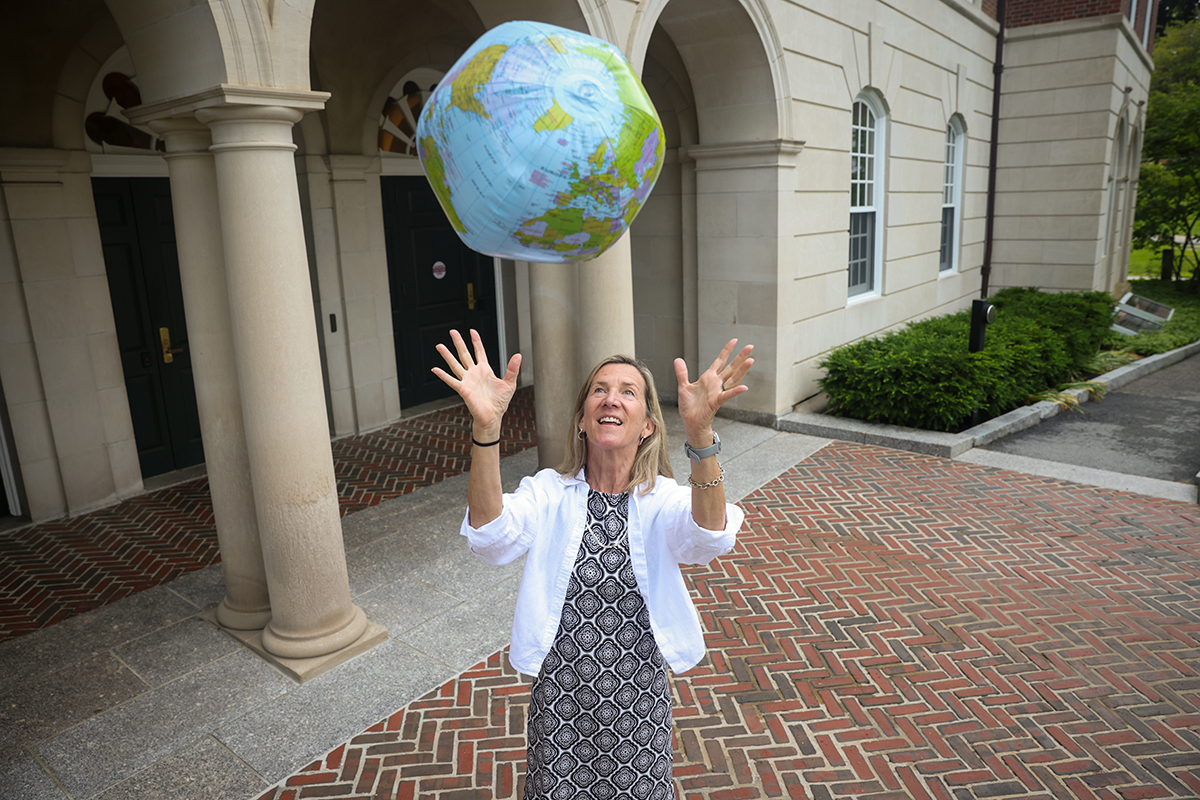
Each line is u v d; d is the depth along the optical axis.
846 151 9.78
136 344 7.38
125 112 4.01
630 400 2.10
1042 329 10.84
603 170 1.46
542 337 6.70
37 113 6.14
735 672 4.18
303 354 3.96
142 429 7.52
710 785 3.36
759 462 7.66
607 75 1.50
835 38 9.16
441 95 1.55
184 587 5.29
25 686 4.15
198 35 3.53
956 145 14.30
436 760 3.52
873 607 4.82
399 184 9.55
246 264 3.76
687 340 9.64
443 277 10.24
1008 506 6.36
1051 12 14.66
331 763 3.51
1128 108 17.86
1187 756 3.46
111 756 3.58
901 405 8.43
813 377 9.73
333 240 8.45
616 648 2.13
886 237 11.42
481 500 2.07
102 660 4.39
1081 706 3.82
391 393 9.31
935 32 12.00
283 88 3.63
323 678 4.16
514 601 4.95
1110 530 5.85
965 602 4.85
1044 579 5.12
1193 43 27.00
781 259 8.59
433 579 5.27
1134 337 13.73
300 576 4.18
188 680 4.17
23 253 6.18
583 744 2.14
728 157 8.62
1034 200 15.55
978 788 3.31
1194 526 5.88
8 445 6.41
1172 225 21.94
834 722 3.75
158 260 7.45
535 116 1.43
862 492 6.77
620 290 6.36
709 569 5.39
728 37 7.87
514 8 5.72
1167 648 4.29
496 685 4.07
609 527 2.16
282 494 4.05
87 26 6.14
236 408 4.33
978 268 15.97
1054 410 9.41
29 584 5.40
